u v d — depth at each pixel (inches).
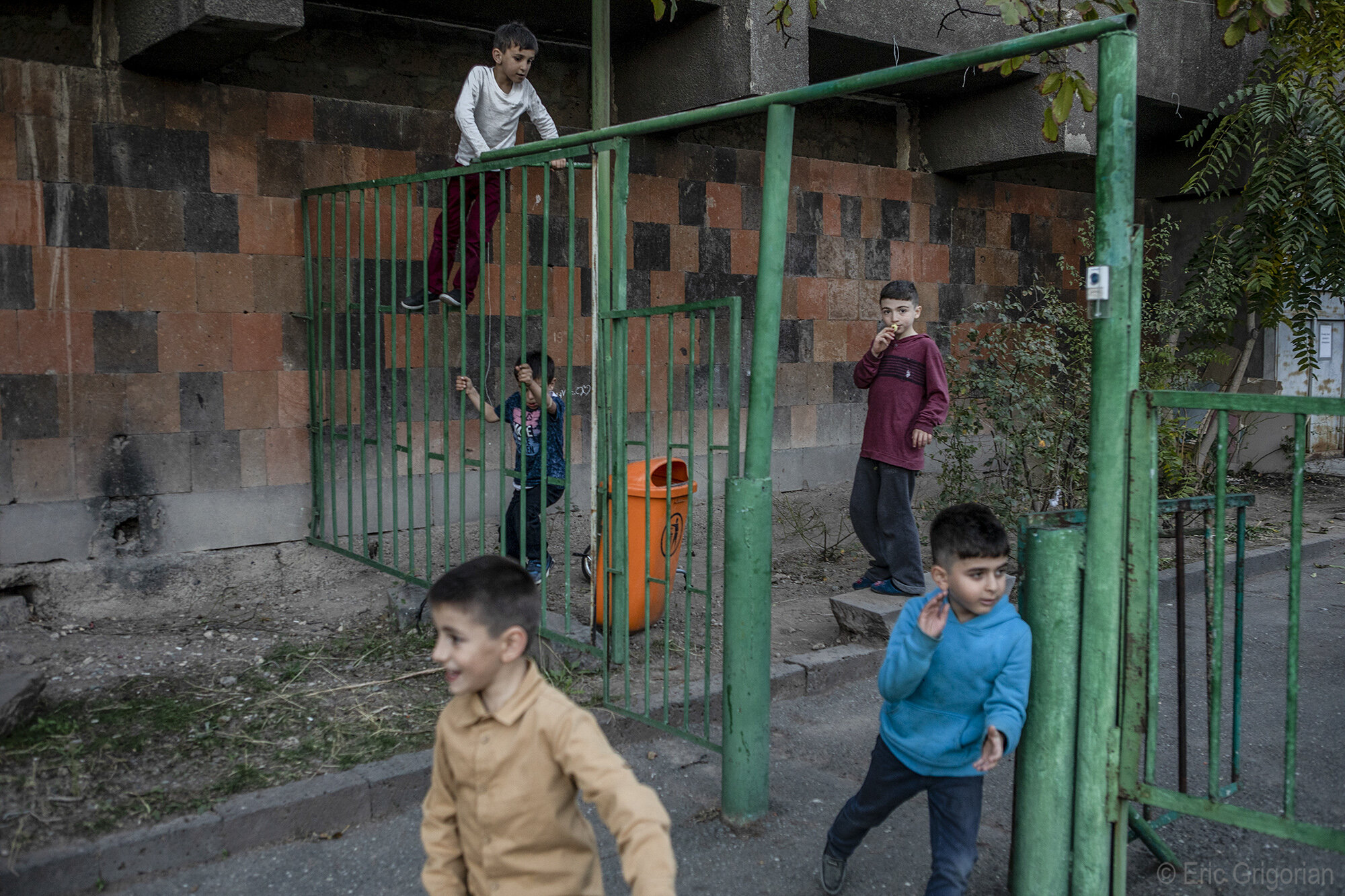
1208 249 343.0
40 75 200.4
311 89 239.6
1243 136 343.3
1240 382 370.0
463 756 82.0
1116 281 107.4
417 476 249.4
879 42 272.5
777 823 142.0
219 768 147.0
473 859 83.4
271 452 230.5
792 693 192.9
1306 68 318.7
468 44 261.4
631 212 277.9
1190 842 137.0
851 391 326.3
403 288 244.8
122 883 125.8
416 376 247.6
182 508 220.5
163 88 213.0
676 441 291.7
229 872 128.9
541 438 180.2
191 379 219.9
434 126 246.7
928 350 213.6
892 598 216.4
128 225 211.0
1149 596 109.1
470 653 79.1
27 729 155.0
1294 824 100.9
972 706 107.8
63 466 207.0
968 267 349.4
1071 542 110.7
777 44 248.5
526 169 178.1
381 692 177.9
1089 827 112.2
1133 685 110.1
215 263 221.1
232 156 221.6
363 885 126.0
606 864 133.3
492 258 255.4
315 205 229.1
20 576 202.8
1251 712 184.4
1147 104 334.3
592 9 242.5
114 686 175.8
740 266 300.0
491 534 260.5
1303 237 316.5
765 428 136.3
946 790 109.5
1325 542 301.4
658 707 173.3
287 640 204.8
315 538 233.5
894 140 337.7
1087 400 265.1
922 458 215.2
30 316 201.9
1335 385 454.3
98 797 136.8
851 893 125.0
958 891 106.7
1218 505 107.3
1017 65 160.4
